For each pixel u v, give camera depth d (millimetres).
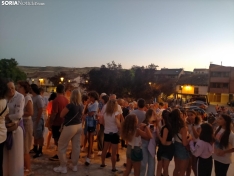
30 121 4695
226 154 4410
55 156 5867
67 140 5008
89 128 5926
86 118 6043
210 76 54438
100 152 6742
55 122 5660
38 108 5809
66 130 4906
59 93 5719
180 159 4539
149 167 4895
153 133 4859
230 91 52688
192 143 4465
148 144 4891
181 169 4582
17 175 3994
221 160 4422
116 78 35031
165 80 39375
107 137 5465
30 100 4660
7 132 3865
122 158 6758
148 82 35188
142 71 35656
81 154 6668
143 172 4848
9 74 61688
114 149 5422
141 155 4449
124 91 34688
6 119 3900
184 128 4473
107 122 5449
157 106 10055
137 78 34750
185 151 4535
